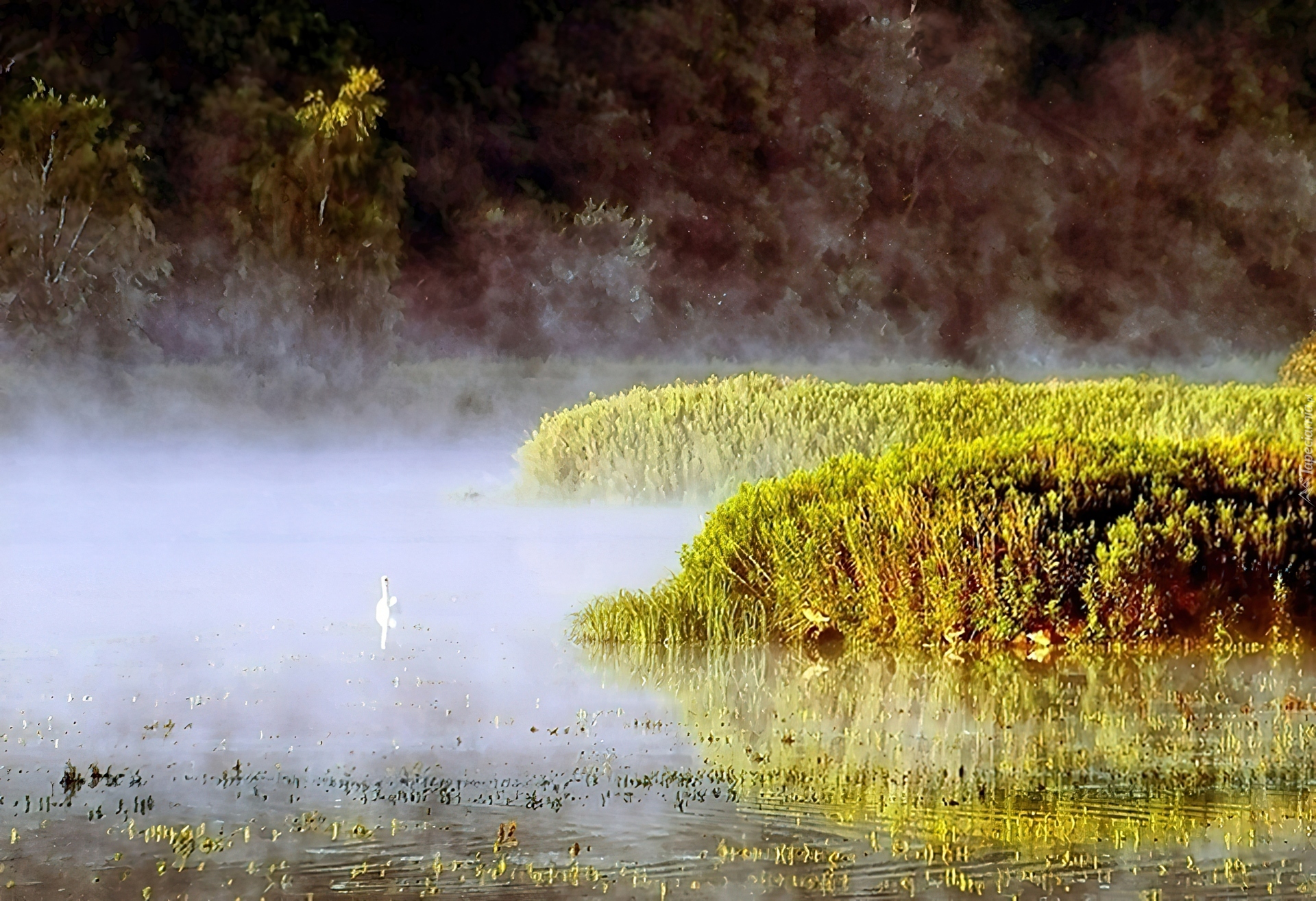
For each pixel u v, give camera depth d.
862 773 24.64
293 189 108.25
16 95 139.12
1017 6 184.25
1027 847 21.05
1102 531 36.25
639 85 173.38
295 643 35.69
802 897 19.27
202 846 21.23
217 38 153.25
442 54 170.00
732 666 33.44
